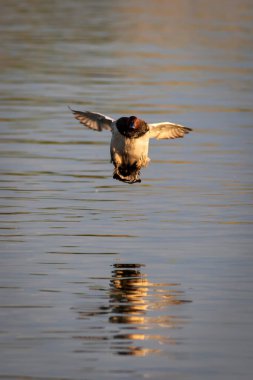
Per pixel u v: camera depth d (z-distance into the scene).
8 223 15.88
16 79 31.27
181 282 12.99
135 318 11.60
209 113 26.11
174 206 17.19
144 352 10.59
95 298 12.29
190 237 15.20
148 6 54.16
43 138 23.08
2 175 19.41
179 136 14.39
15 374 9.98
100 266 13.64
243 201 17.58
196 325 11.40
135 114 25.56
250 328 11.31
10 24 44.66
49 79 31.33
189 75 32.47
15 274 13.23
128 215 16.55
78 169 20.14
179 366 10.22
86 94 28.62
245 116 25.83
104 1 56.44
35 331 11.13
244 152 21.86
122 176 14.16
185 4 55.62
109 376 9.95
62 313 11.73
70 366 10.19
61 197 17.75
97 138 23.41
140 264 13.77
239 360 10.40
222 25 46.34
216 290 12.67
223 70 33.69
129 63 34.81
